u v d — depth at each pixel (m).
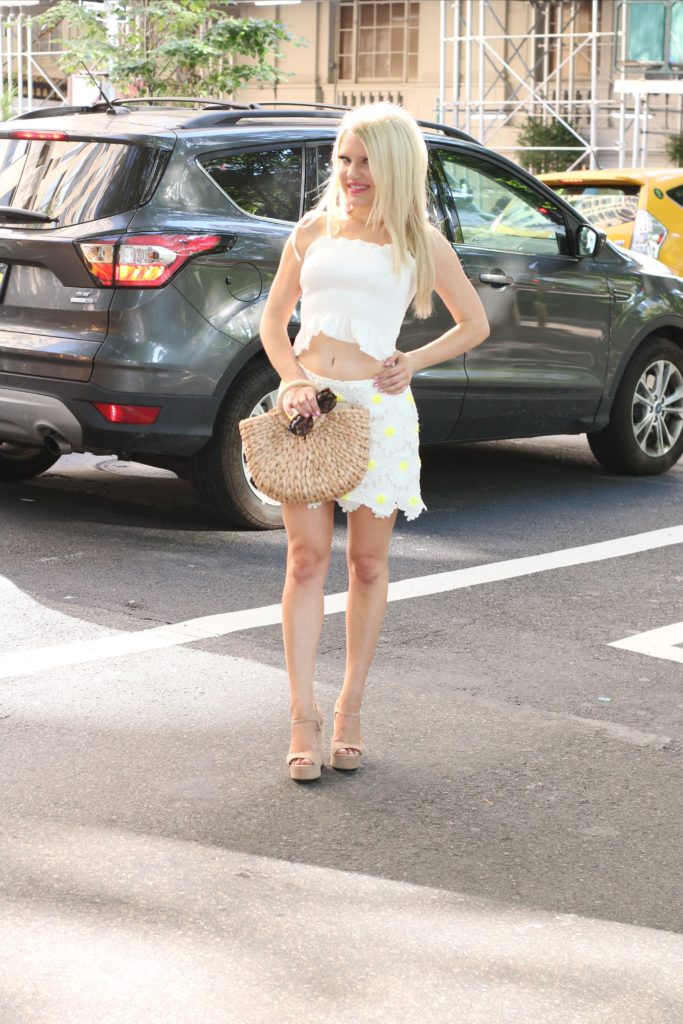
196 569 6.66
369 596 4.37
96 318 6.89
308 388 4.13
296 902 3.57
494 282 8.02
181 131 7.19
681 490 8.93
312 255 4.18
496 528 7.69
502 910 3.58
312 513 4.25
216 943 3.36
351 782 4.32
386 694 5.07
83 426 6.98
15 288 7.17
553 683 5.25
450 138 8.07
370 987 3.19
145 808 4.08
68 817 4.01
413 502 4.29
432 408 7.86
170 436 6.97
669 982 3.27
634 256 9.23
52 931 3.38
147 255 6.83
